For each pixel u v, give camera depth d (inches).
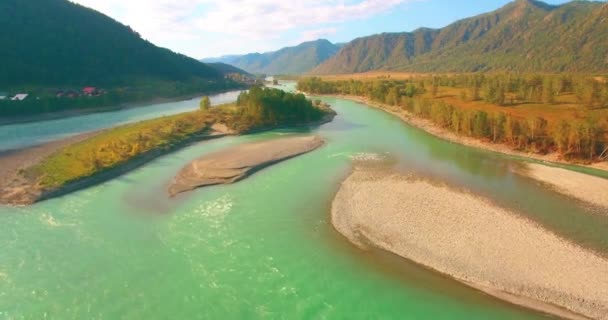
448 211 1927.9
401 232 1737.2
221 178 2506.2
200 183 2428.6
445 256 1537.9
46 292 1355.8
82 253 1604.3
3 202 2102.6
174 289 1373.0
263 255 1593.3
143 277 1441.9
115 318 1232.2
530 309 1256.2
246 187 2370.8
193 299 1320.1
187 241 1705.2
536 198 2107.5
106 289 1373.0
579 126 2679.6
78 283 1406.3
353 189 2282.2
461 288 1368.1
